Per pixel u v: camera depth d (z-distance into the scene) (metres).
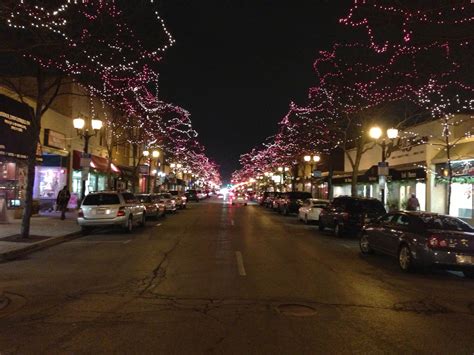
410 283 10.93
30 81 30.73
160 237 19.33
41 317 7.44
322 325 7.20
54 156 31.22
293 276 11.20
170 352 5.88
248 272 11.57
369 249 15.20
